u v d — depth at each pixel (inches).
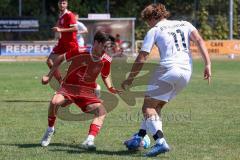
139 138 793.6
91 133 803.4
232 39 4803.2
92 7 5191.9
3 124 1056.2
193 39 753.0
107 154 773.3
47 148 814.5
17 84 2004.2
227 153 788.0
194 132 973.8
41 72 2726.4
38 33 4717.0
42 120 1112.2
